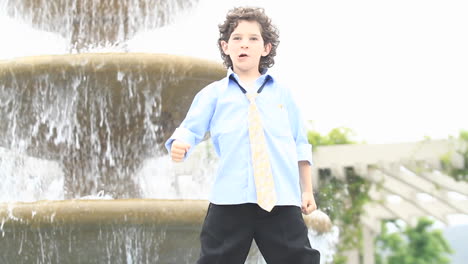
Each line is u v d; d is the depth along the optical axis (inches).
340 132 430.9
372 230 478.3
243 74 129.6
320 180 426.0
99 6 214.4
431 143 399.9
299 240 116.9
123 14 219.3
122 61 171.5
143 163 201.6
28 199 208.8
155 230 158.6
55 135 187.9
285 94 130.6
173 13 227.3
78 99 178.7
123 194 197.6
